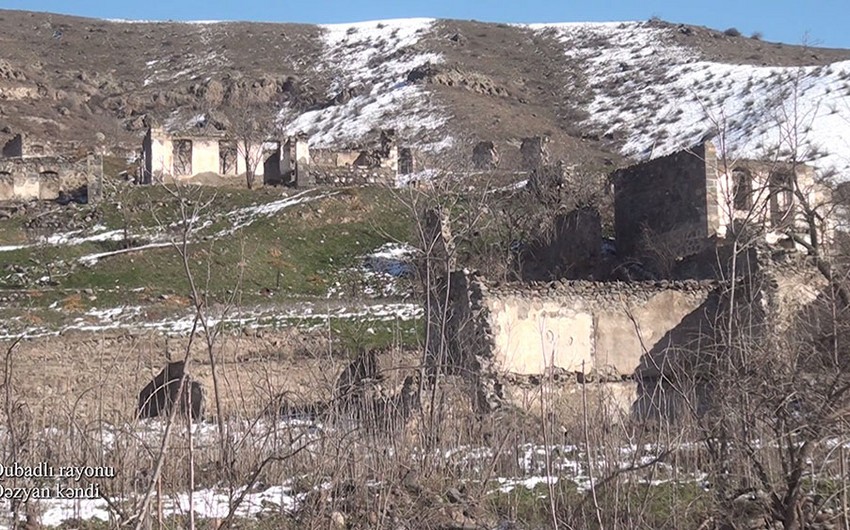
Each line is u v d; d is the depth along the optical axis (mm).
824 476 15672
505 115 94250
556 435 19484
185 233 13922
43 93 101688
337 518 15164
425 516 15383
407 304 37469
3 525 14719
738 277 25438
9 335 34156
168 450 15586
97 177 54438
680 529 15117
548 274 36750
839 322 17641
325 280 45000
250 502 15461
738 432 15891
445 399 20172
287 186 58562
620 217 34656
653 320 25016
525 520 15672
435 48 123375
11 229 50344
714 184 30906
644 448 17641
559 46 125250
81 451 16547
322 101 109688
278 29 137125
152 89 113812
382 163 62594
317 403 20078
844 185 33875
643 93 101625
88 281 41750
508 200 43750
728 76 99500
